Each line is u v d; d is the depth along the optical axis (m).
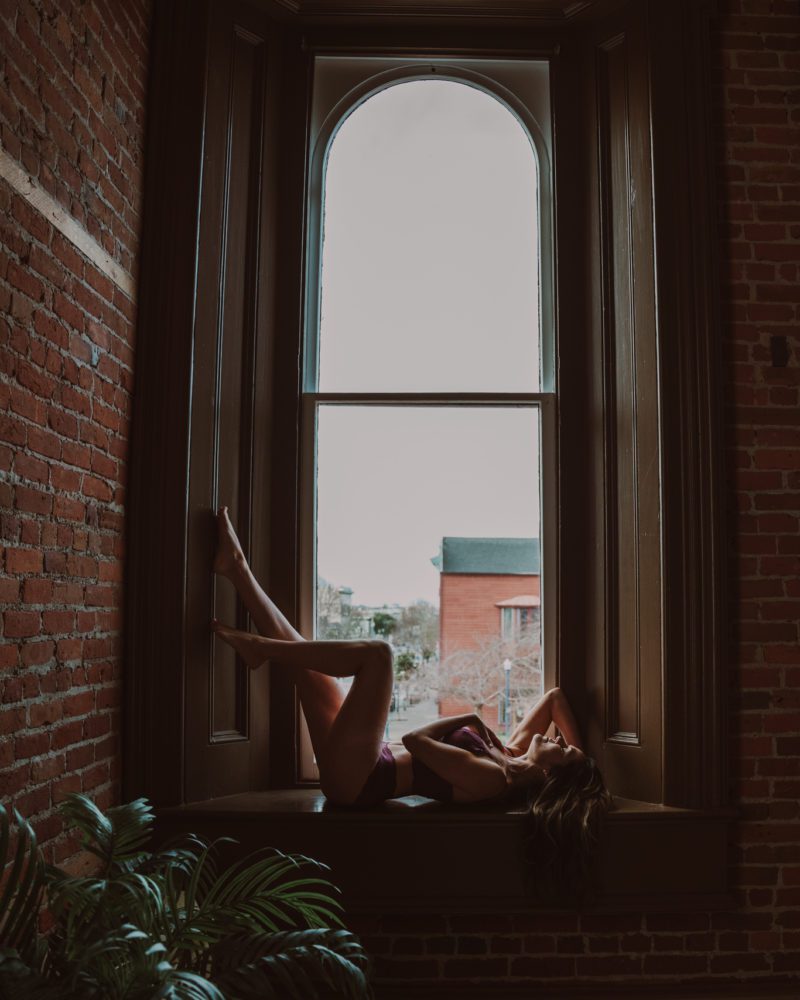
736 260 3.83
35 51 2.68
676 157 3.81
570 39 4.20
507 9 4.15
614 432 3.96
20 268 2.59
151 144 3.67
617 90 4.09
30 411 2.67
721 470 3.67
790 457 3.76
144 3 3.66
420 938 3.53
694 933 3.57
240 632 3.64
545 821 3.44
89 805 2.35
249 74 4.09
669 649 3.63
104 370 3.25
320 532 4.11
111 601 3.33
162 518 3.52
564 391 4.10
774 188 3.88
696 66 3.85
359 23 4.20
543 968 3.54
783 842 3.61
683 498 3.67
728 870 3.60
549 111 4.26
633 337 3.89
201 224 3.74
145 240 3.63
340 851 3.47
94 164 3.14
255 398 3.97
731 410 3.76
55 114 2.82
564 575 4.02
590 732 3.93
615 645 3.87
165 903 2.39
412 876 3.47
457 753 3.60
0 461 2.49
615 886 3.49
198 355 3.70
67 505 2.94
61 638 2.90
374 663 3.58
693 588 3.62
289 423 4.07
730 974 3.57
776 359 3.79
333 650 3.56
